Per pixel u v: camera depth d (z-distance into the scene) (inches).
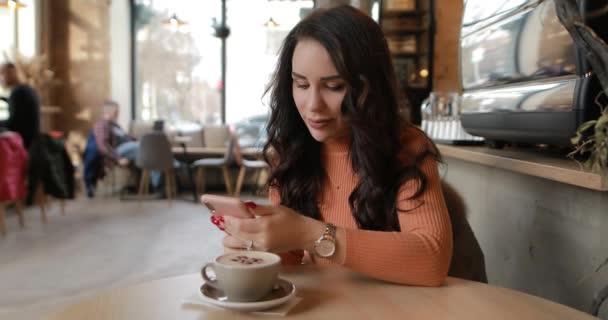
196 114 350.9
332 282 39.1
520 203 62.0
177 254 162.1
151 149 256.4
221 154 323.0
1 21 274.2
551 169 44.6
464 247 57.0
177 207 257.3
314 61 43.2
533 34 50.5
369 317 32.3
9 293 121.3
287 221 38.4
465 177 80.7
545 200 56.1
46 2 307.6
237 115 350.9
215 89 350.3
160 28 345.1
